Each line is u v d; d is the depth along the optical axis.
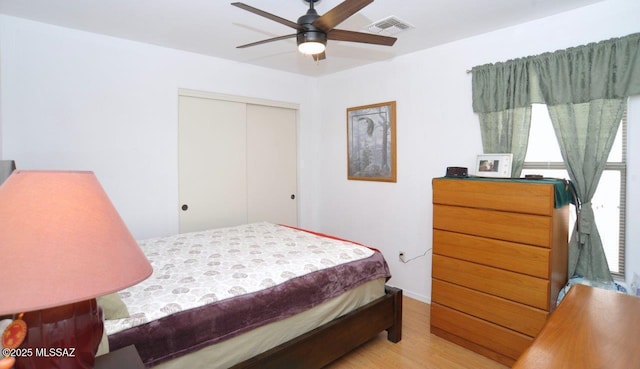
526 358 0.91
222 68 3.47
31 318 0.76
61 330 0.78
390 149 3.47
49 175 0.78
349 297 2.23
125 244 0.84
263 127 3.93
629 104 2.13
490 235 2.25
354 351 2.41
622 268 2.20
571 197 2.29
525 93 2.49
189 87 3.26
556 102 2.34
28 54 2.47
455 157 2.96
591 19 2.22
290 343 1.84
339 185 4.08
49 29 2.54
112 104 2.84
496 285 2.23
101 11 2.34
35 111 2.52
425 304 3.21
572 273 2.34
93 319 0.85
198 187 3.40
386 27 2.60
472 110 2.83
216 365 1.58
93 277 0.73
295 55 3.36
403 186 3.39
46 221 0.73
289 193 4.21
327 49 3.15
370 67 3.65
